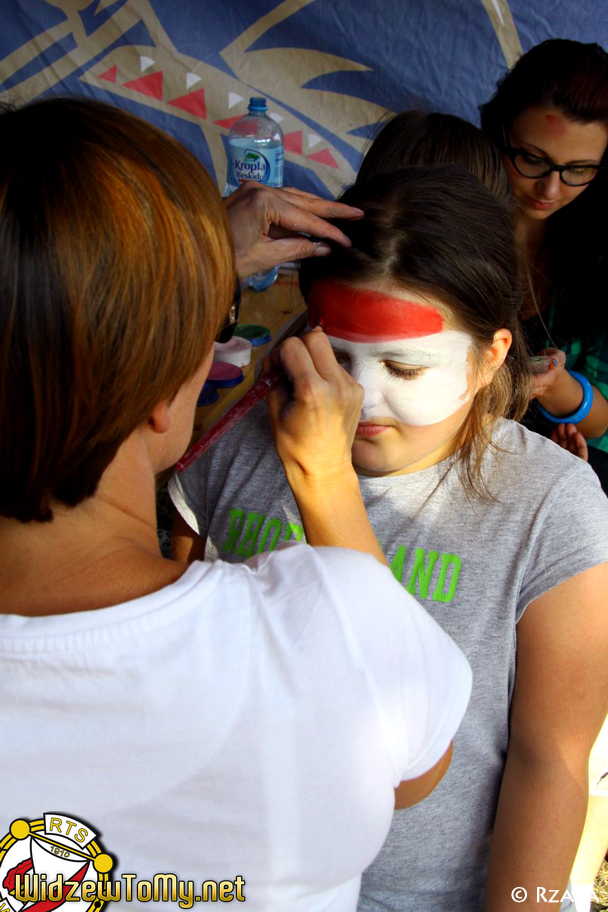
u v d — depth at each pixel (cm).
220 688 58
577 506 104
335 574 64
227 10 265
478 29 247
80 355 54
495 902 101
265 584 63
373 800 63
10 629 58
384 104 267
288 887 63
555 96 175
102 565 62
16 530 63
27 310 53
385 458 109
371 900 108
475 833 107
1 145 55
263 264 112
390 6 252
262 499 115
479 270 102
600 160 179
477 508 106
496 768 107
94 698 58
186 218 58
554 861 100
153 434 67
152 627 58
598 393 189
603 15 236
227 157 285
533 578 102
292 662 59
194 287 59
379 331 103
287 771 59
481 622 103
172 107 282
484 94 256
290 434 89
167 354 59
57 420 56
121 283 54
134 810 60
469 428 111
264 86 273
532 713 103
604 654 102
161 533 245
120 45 274
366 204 107
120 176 55
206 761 58
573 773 101
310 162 281
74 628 57
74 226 53
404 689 64
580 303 187
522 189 185
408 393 104
